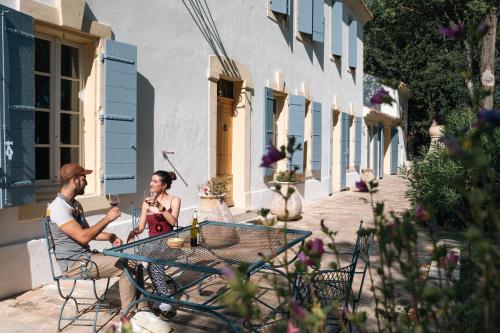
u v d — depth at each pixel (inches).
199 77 322.3
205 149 330.3
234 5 367.9
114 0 248.2
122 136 245.6
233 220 310.2
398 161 1045.2
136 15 264.8
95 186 238.4
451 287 80.0
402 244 78.1
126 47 246.5
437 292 74.7
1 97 183.2
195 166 319.3
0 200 183.0
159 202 199.5
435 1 708.0
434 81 1000.9
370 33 1083.3
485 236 71.9
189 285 173.9
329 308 73.4
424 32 932.6
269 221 87.5
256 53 407.8
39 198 212.2
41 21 205.9
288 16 472.1
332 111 613.6
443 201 309.6
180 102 303.7
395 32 927.0
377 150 892.6
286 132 471.8
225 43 356.2
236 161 392.5
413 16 798.5
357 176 738.2
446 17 729.6
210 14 335.0
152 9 277.1
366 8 721.6
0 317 174.7
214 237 190.9
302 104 488.7
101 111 237.0
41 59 218.4
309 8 510.6
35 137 215.9
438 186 322.3
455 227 319.6
